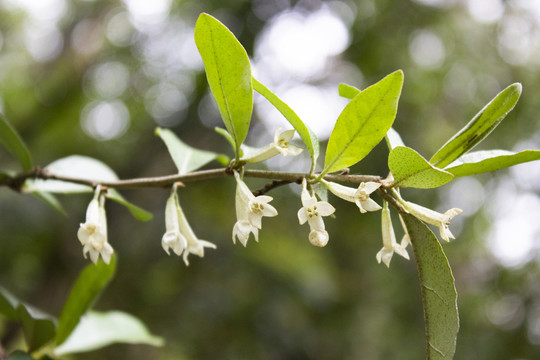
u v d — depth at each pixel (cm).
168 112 916
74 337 278
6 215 749
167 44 938
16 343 576
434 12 926
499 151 199
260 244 918
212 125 828
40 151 841
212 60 169
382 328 985
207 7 809
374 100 160
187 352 812
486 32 1006
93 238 186
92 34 910
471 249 1087
